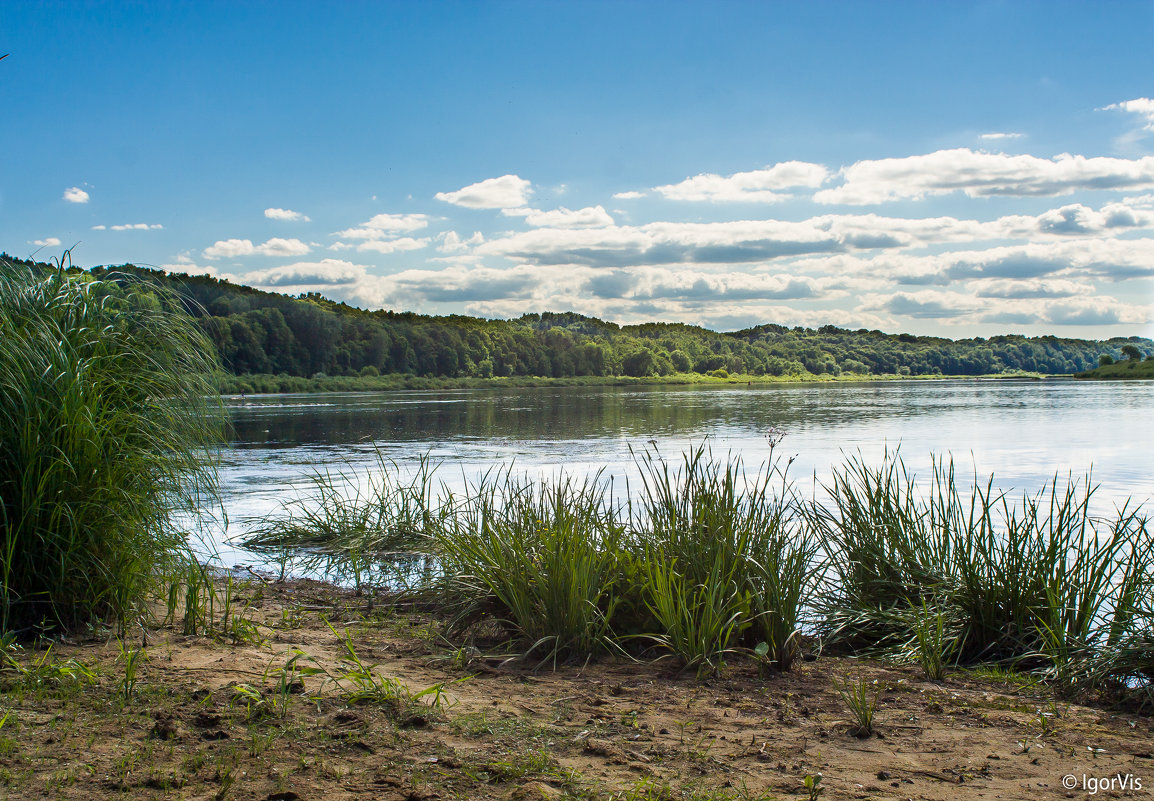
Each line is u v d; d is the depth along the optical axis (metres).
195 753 2.76
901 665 4.45
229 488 11.32
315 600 5.86
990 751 3.04
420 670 3.99
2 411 4.12
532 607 4.54
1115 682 3.97
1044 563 4.80
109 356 4.64
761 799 2.54
